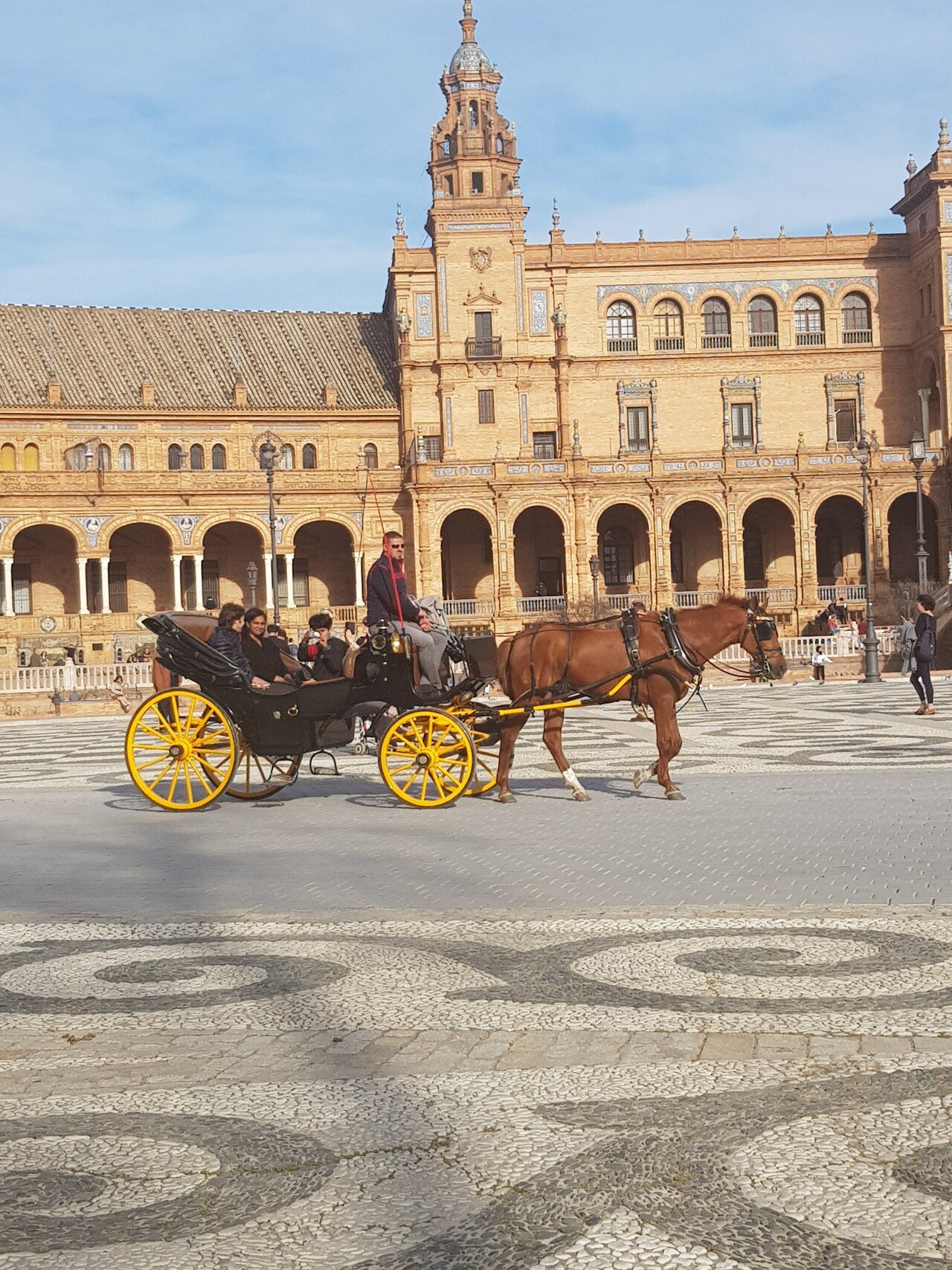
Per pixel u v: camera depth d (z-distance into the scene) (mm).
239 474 88812
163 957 10547
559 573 95750
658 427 95250
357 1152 6520
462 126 95125
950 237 90125
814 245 96000
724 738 28531
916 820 16297
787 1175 6109
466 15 96250
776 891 12375
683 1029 8273
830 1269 5293
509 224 94062
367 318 101562
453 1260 5449
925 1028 8133
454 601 89125
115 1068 7867
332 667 22531
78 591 87125
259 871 14312
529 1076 7527
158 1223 5820
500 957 10227
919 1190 5934
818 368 95812
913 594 82750
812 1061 7609
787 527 95062
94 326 94188
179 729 19516
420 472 88750
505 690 19469
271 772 20547
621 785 20844
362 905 12383
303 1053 8062
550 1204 5902
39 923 12008
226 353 95500
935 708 35500
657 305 95750
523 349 94125
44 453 87812
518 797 19688
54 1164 6461
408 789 20203
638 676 18750
